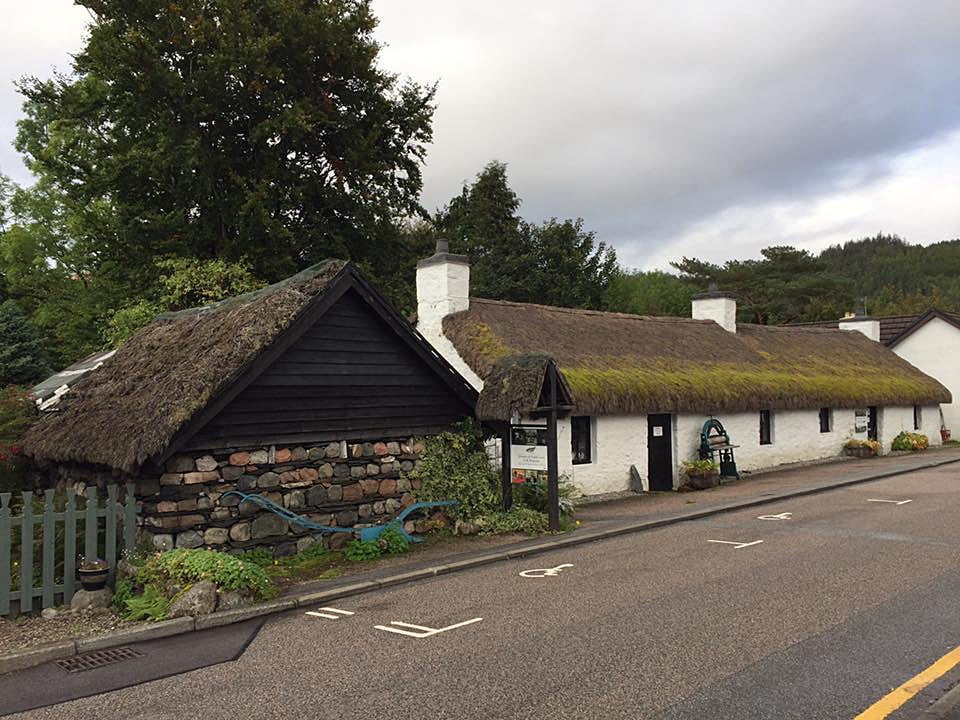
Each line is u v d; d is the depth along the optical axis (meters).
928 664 5.93
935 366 34.06
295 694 5.79
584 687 5.68
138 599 8.05
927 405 31.25
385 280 29.17
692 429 20.34
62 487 11.45
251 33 22.53
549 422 12.44
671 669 5.99
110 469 10.08
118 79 21.98
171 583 8.12
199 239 23.48
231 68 21.84
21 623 7.77
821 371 26.36
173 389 9.38
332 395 10.92
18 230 30.58
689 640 6.69
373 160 25.97
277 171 23.44
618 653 6.42
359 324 11.30
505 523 12.24
